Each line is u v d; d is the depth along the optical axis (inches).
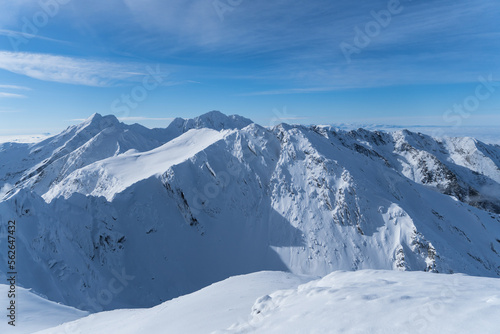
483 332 255.6
